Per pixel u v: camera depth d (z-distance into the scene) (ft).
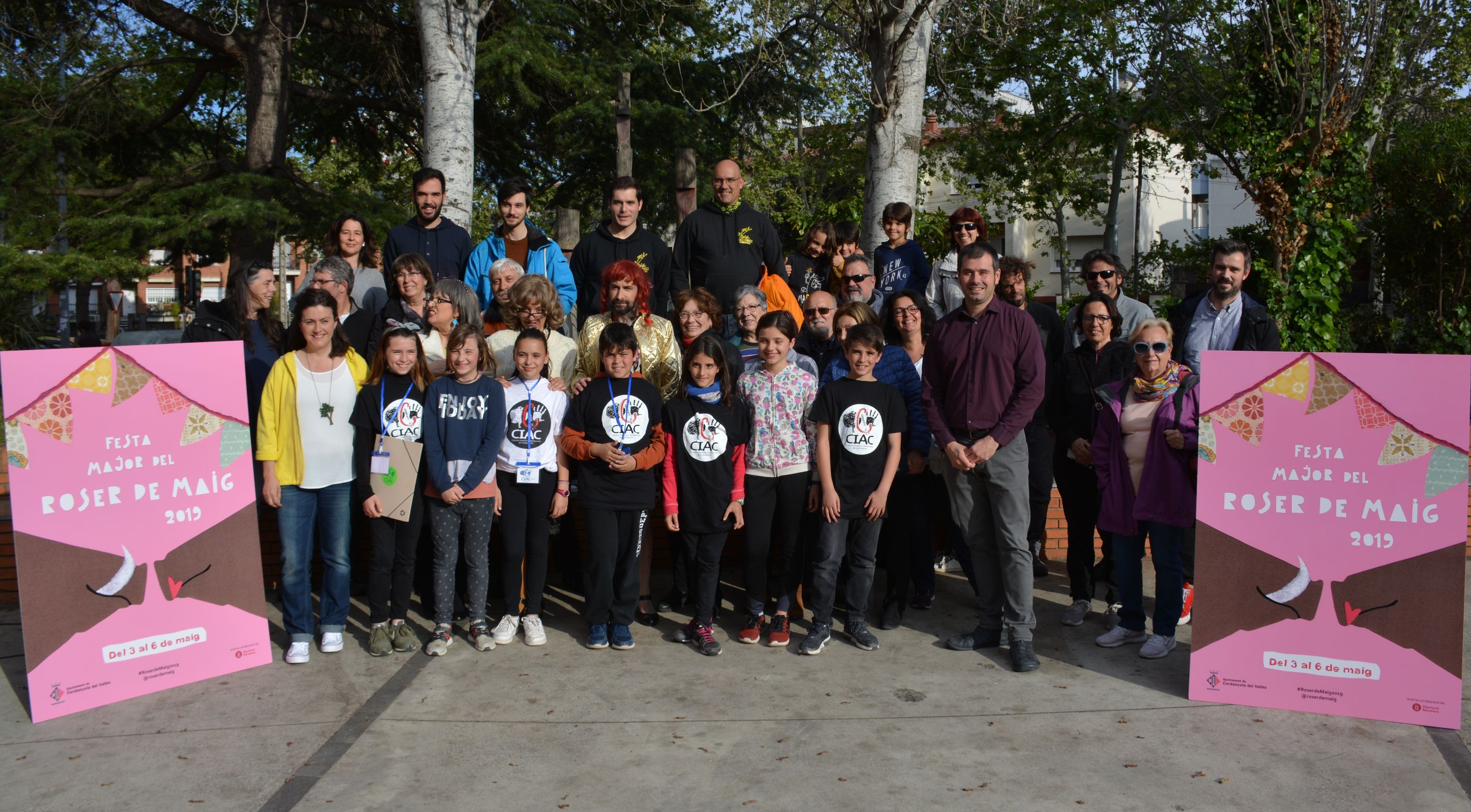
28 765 11.18
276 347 16.28
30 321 48.60
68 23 42.09
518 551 15.31
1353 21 25.03
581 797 10.23
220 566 14.11
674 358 16.93
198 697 13.23
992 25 28.81
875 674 13.92
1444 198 34.99
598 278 19.89
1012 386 14.20
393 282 17.15
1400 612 12.18
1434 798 10.14
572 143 49.98
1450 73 43.32
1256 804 10.02
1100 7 54.70
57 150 41.42
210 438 14.11
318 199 42.37
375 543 14.80
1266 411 12.86
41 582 12.60
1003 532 14.25
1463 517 11.98
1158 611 14.66
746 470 15.16
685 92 48.93
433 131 26.27
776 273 20.67
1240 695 12.78
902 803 10.06
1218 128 38.99
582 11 49.37
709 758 11.12
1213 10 41.98
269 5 41.34
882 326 17.17
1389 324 36.11
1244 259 15.96
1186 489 14.10
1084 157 71.10
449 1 25.93
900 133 25.81
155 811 10.05
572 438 14.76
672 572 19.30
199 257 48.11
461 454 14.75
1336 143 25.63
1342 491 12.48
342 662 14.51
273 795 10.34
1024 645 14.14
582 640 15.52
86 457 13.04
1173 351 17.37
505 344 16.70
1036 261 95.61
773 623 15.31
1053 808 9.93
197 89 48.83
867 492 14.67
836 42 29.63
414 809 9.99
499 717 12.37
